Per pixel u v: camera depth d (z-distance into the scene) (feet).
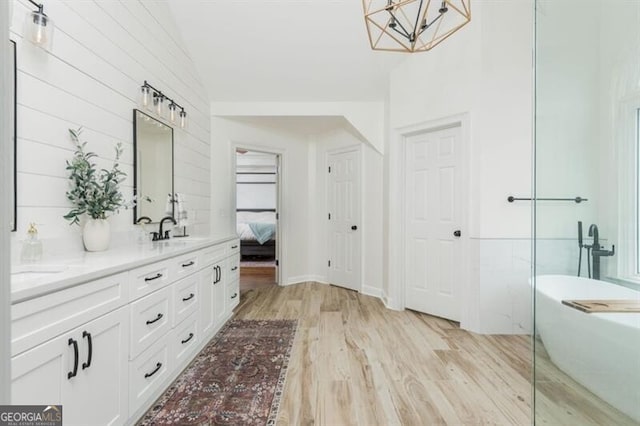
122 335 4.62
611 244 7.54
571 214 8.04
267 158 25.48
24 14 4.61
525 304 8.91
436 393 5.99
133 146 7.46
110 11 6.62
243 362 7.16
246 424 5.11
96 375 4.08
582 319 6.11
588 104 7.89
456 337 8.68
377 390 6.07
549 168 8.23
